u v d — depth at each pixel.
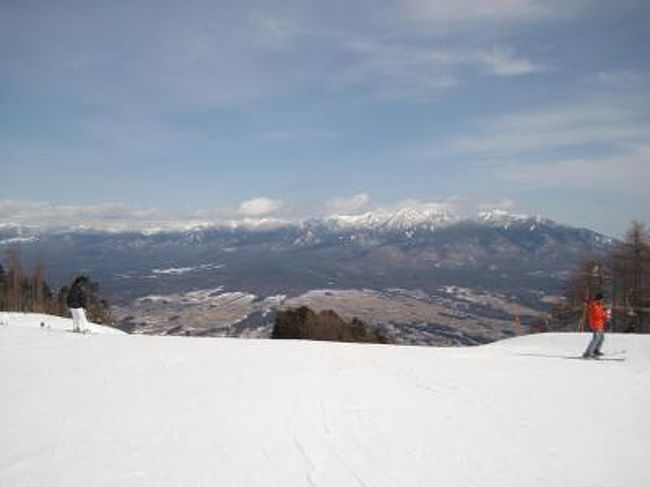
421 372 15.80
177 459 8.09
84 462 7.91
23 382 13.13
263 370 15.27
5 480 7.25
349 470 7.83
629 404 12.18
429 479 7.58
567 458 8.56
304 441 9.03
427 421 10.41
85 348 18.77
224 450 8.52
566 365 17.95
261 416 10.43
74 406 10.91
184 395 11.99
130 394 12.00
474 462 8.27
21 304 70.44
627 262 49.41
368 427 9.90
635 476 7.90
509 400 12.38
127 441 8.83
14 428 9.44
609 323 49.28
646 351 21.81
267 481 7.37
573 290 54.53
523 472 7.94
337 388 13.07
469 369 16.64
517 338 29.31
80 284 25.25
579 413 11.30
